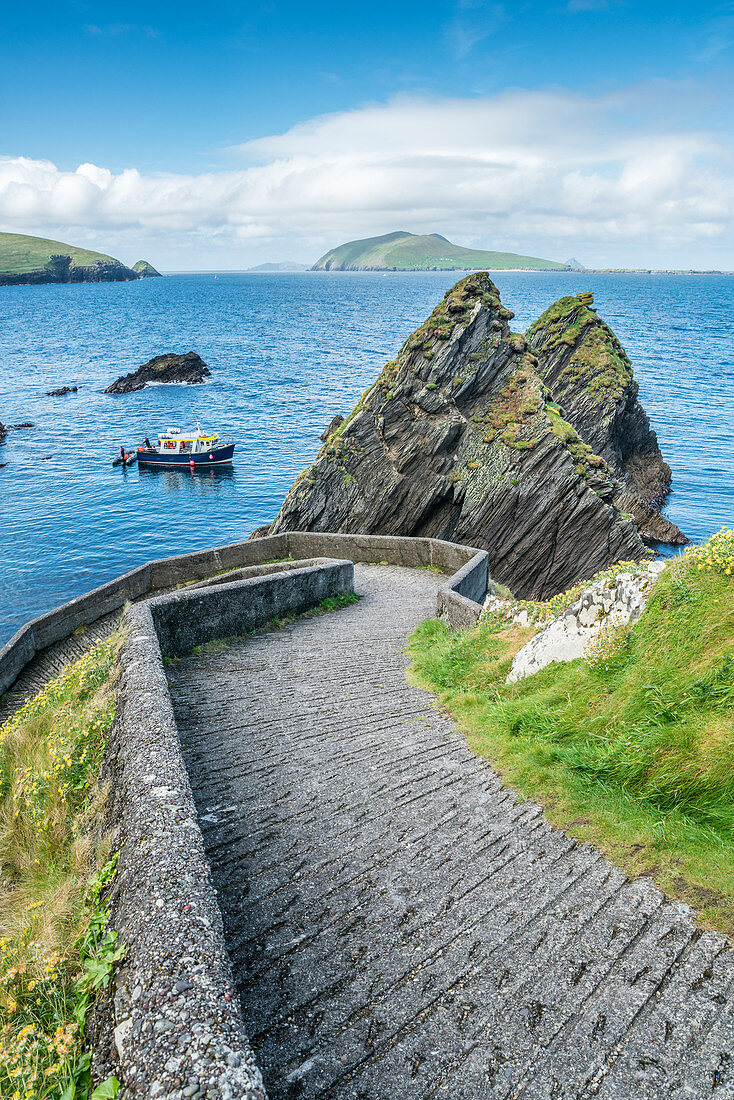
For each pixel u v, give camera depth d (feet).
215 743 22.40
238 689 28.60
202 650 35.04
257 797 18.53
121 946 10.14
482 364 90.79
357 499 90.99
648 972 11.98
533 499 86.84
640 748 18.45
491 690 27.12
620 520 86.89
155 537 127.03
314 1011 11.12
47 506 142.61
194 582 62.75
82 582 105.81
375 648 36.99
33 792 18.89
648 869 15.01
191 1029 8.12
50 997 11.39
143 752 15.34
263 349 392.27
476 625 35.22
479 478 88.22
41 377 295.69
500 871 15.10
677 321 547.49
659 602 22.15
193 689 28.40
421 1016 11.03
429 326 91.61
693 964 12.14
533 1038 10.62
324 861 15.43
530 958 12.35
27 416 219.82
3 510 139.23
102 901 11.92
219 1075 7.54
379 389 91.91
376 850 15.94
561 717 21.74
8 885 16.75
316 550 68.64
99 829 15.02
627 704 20.44
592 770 18.90
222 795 18.62
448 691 28.14
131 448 186.80
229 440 196.34
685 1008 11.18
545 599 90.94
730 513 135.23
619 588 24.04
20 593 101.35
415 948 12.61
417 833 16.71
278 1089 9.65
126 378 269.23
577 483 86.02
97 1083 8.48
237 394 261.65
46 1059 9.84
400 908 13.78
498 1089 9.75
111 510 141.38
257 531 96.58
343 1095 9.58
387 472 90.33
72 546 121.70
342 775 20.04
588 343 152.15
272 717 25.12
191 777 19.71
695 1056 10.30
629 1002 11.32
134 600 59.31
